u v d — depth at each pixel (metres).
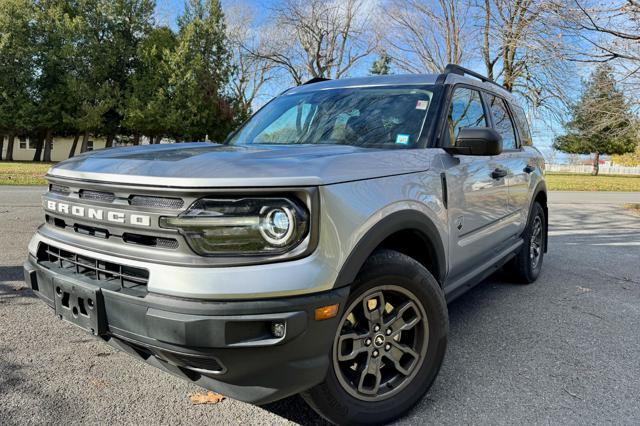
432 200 2.70
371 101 3.37
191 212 1.88
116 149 2.73
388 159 2.50
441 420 2.46
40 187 12.96
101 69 33.28
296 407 2.57
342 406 2.24
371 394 2.35
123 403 2.54
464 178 3.12
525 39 14.10
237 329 1.83
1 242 6.00
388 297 2.46
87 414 2.42
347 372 2.34
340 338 2.20
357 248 2.11
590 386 2.83
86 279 2.17
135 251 2.01
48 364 2.95
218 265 1.86
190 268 1.87
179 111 32.38
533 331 3.72
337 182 2.09
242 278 1.84
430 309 2.50
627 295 4.71
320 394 2.16
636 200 16.38
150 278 1.92
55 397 2.58
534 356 3.25
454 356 3.24
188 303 1.83
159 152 2.48
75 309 2.20
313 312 1.93
